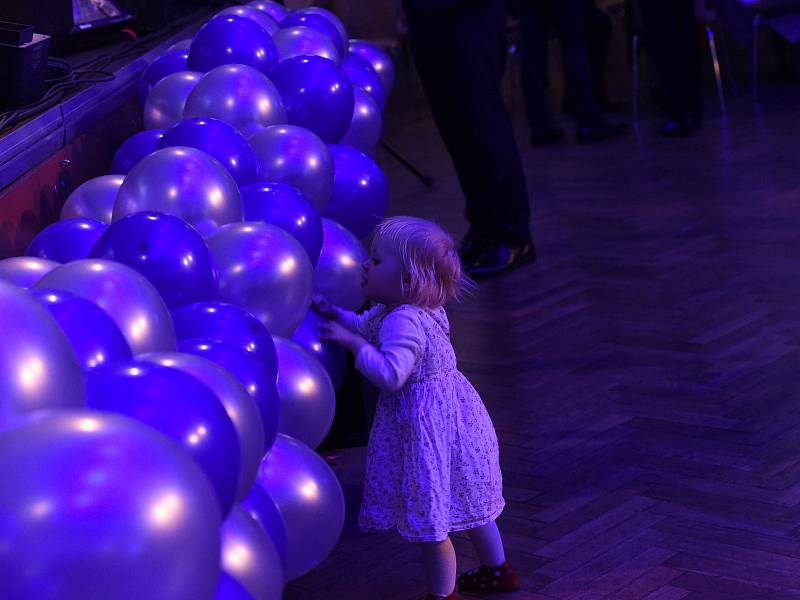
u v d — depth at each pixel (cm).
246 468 147
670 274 453
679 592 234
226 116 282
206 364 148
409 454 228
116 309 151
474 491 231
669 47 678
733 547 250
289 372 217
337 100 313
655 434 313
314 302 245
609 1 933
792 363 351
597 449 308
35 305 115
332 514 201
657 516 268
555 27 704
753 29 767
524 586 243
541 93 716
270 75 319
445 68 461
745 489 276
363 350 225
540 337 402
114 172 297
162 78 346
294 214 245
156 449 101
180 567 99
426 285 230
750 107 745
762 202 536
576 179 628
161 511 98
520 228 483
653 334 391
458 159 479
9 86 293
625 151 677
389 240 233
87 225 223
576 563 250
